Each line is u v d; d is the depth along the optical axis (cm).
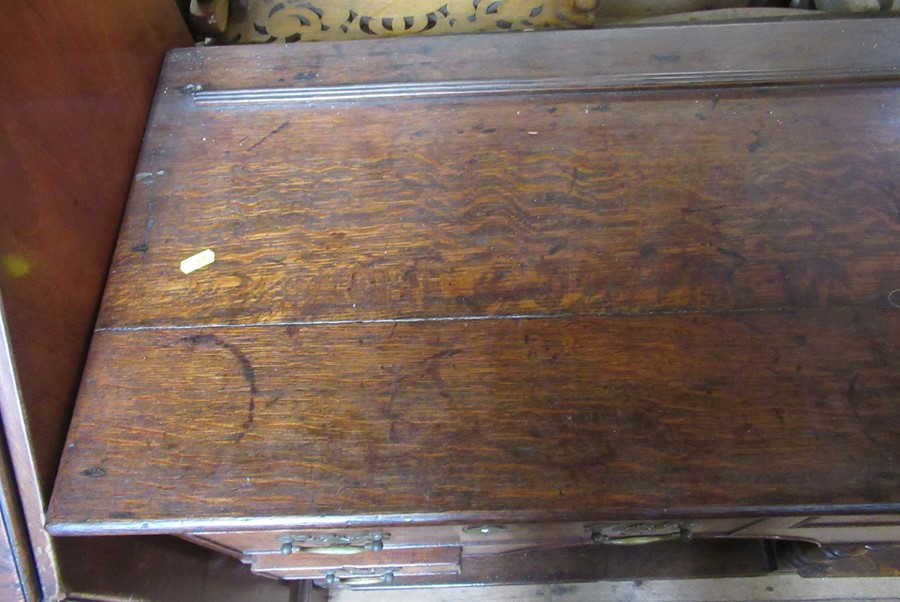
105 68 73
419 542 77
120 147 74
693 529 75
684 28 84
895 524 72
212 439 58
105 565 61
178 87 82
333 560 83
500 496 55
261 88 81
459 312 65
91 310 66
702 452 57
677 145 74
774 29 83
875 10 100
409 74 81
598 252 68
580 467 56
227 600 86
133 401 60
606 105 78
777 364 61
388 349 63
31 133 60
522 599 113
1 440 54
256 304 66
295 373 62
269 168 75
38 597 54
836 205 70
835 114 76
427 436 58
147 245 70
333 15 104
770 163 73
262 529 56
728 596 113
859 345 61
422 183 73
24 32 60
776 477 55
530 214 71
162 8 87
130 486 56
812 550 97
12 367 53
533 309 65
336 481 56
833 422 57
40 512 55
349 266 68
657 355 62
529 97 79
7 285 54
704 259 67
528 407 59
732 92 78
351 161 75
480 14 105
